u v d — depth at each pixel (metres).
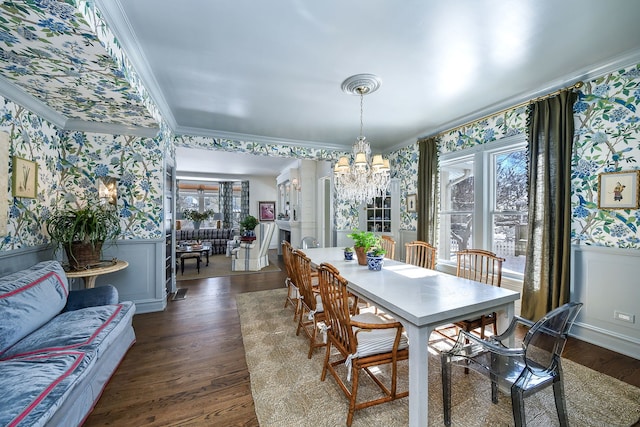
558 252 2.54
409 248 3.11
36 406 1.13
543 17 1.75
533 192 2.73
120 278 3.15
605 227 2.37
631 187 2.21
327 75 2.50
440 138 4.07
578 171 2.53
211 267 5.86
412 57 2.21
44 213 2.64
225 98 3.01
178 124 3.90
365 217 5.19
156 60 2.25
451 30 1.88
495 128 3.29
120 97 2.37
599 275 2.40
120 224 3.13
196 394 1.78
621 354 2.25
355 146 3.03
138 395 1.76
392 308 1.56
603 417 1.57
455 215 4.02
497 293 1.75
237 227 9.62
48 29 1.49
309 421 1.54
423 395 1.42
